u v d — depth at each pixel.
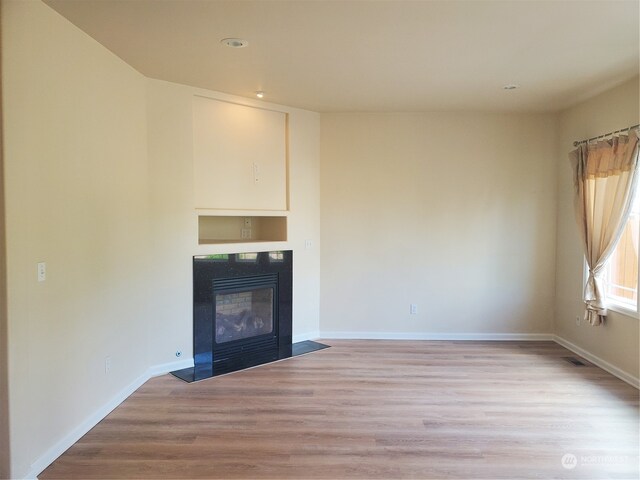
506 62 3.57
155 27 2.91
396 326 5.36
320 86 4.22
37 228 2.50
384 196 5.30
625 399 3.58
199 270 4.36
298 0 2.54
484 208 5.27
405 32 2.99
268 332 5.02
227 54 3.40
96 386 3.15
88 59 3.04
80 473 2.53
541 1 2.56
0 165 2.25
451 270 5.31
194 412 3.33
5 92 2.26
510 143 5.23
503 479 2.48
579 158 4.47
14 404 2.32
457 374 4.15
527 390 3.77
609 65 3.62
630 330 3.92
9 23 2.28
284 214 5.01
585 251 4.39
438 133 5.25
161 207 4.07
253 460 2.67
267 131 4.89
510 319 5.31
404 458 2.70
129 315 3.67
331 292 5.37
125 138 3.58
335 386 3.86
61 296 2.73
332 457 2.71
